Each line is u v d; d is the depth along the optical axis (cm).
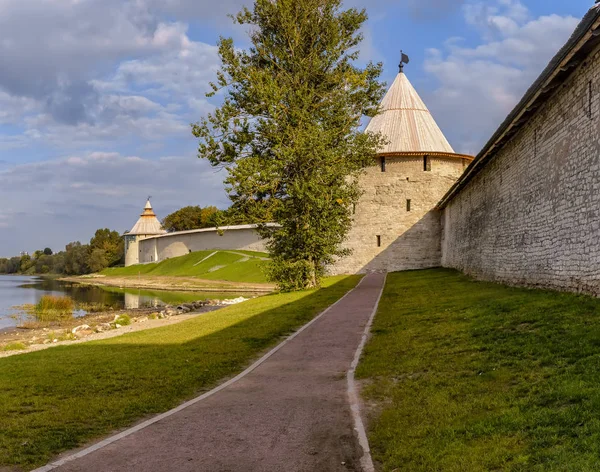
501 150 2256
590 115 1326
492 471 514
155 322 2698
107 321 3089
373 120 5144
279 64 3056
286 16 2942
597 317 1038
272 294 3116
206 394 917
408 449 606
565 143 1501
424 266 4656
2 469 609
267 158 2880
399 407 768
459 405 713
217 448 654
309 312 1964
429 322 1398
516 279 2023
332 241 2989
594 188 1305
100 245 14475
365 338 1359
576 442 527
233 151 2897
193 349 1351
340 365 1091
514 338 1009
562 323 1046
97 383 1011
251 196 2766
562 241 1525
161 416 794
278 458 617
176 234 10512
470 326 1218
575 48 1281
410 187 4700
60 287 7950
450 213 4022
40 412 839
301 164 2798
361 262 4738
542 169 1709
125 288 7106
